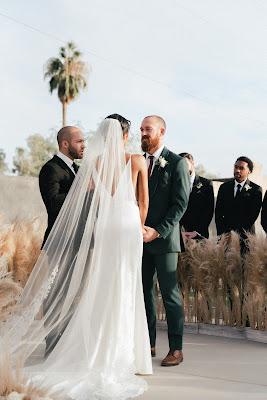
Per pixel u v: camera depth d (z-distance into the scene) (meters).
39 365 4.36
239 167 7.84
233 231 7.27
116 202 4.77
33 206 17.28
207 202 8.05
